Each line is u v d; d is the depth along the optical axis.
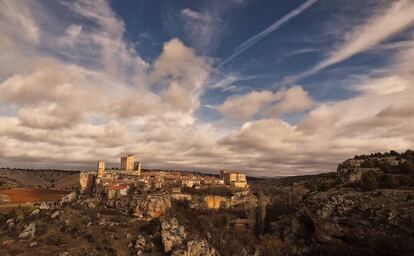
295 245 153.88
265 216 189.00
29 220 175.75
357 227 133.25
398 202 131.00
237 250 156.88
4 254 131.38
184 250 142.88
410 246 111.81
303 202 170.62
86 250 138.62
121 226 170.00
